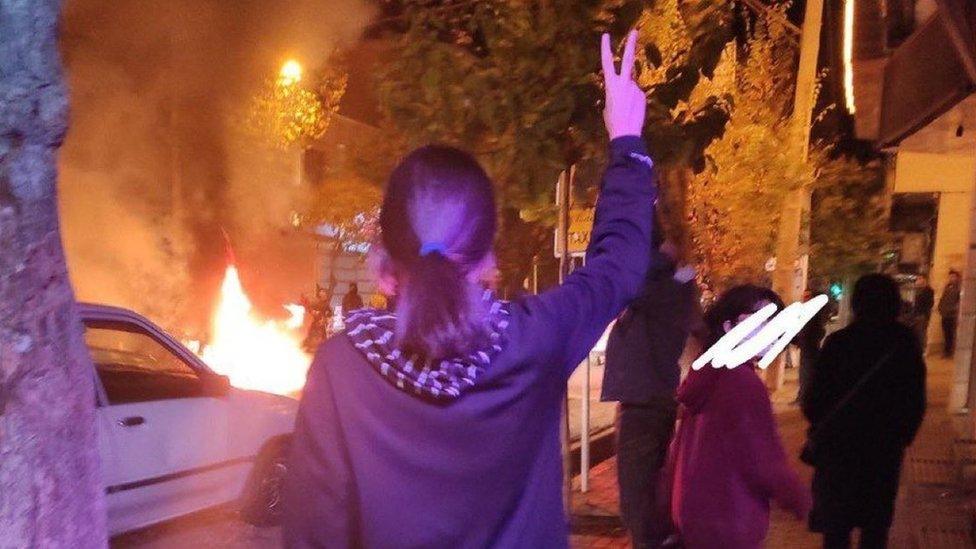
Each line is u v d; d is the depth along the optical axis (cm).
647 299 519
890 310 491
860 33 905
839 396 489
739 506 366
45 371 250
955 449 889
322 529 179
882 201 2367
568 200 664
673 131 555
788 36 1777
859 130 1140
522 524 180
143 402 640
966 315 1139
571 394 1551
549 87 571
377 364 175
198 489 671
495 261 190
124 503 609
